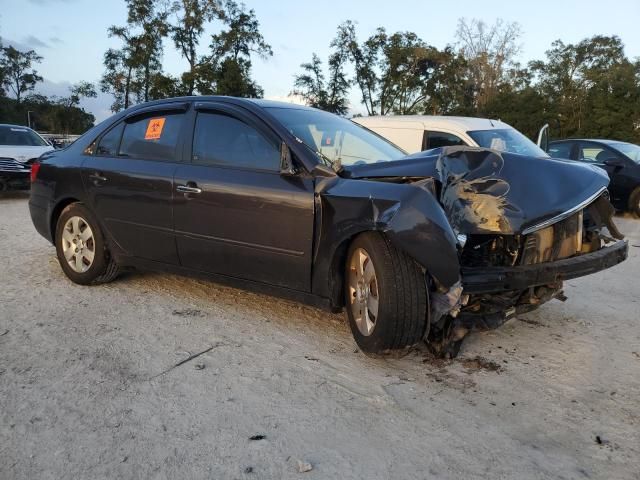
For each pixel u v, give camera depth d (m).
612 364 3.54
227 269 4.12
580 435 2.74
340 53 39.12
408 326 3.23
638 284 5.53
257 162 3.94
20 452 2.56
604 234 4.01
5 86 71.38
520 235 3.42
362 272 3.47
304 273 3.69
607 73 39.88
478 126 8.00
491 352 3.71
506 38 47.22
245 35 38.88
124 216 4.66
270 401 3.03
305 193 3.61
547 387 3.22
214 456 2.54
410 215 3.10
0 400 3.01
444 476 2.41
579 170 3.74
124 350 3.68
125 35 42.00
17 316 4.29
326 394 3.11
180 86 38.00
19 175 11.65
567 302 4.86
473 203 3.37
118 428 2.76
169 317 4.31
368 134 4.68
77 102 70.69
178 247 4.36
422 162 3.53
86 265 5.05
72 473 2.42
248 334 3.98
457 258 3.08
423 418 2.88
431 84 40.03
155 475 2.41
